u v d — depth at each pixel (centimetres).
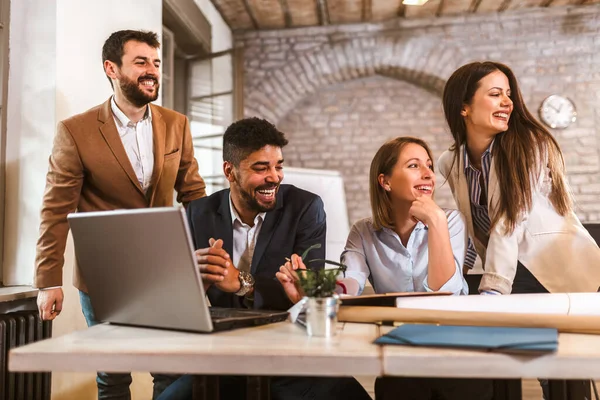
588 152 535
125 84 199
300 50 576
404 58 560
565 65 543
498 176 167
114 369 89
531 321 99
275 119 581
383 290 168
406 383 136
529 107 545
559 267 165
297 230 162
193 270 98
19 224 246
